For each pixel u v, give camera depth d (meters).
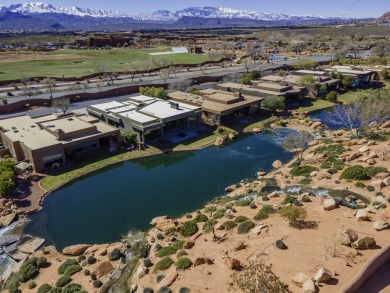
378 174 36.69
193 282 23.23
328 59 162.62
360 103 66.50
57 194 45.84
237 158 56.91
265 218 30.39
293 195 35.38
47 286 26.97
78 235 36.91
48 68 143.75
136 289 24.28
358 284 19.23
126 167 54.47
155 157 57.66
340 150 48.72
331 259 22.70
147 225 38.41
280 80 100.25
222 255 25.89
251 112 80.12
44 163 50.91
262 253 24.67
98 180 50.09
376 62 136.25
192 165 54.66
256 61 162.50
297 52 199.25
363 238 23.30
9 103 84.75
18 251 34.34
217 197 43.47
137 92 101.25
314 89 92.88
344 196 33.28
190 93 89.56
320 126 69.62
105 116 70.06
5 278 30.22
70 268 28.94
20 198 43.91
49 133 56.69
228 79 111.94
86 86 101.19
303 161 49.19
